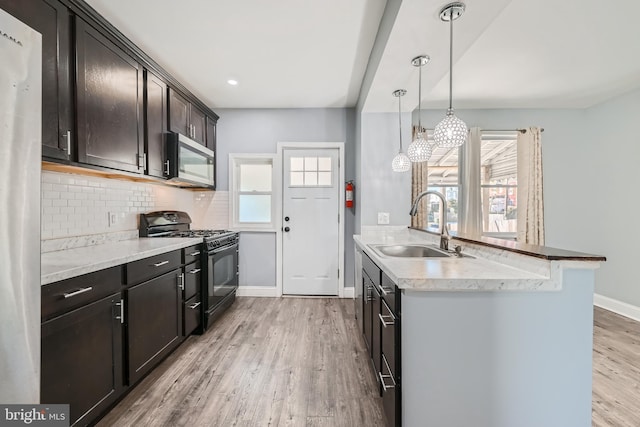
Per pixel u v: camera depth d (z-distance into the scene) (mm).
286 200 3686
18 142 899
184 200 3434
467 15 1468
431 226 3910
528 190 3523
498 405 1160
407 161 2287
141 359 1748
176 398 1688
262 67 2584
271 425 1486
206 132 3322
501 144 3854
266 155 3621
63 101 1504
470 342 1165
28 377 940
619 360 2145
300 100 3367
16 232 898
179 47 2271
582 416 1150
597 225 3455
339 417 1546
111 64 1850
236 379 1883
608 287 3312
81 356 1319
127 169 2018
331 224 3674
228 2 1752
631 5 1778
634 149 3074
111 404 1586
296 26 1992
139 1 1745
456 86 2967
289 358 2152
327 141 3611
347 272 3652
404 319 1174
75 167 1662
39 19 1372
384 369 1500
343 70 2635
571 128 3613
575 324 1148
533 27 2004
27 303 934
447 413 1168
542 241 3512
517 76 2752
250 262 3664
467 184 3576
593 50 2295
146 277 1811
